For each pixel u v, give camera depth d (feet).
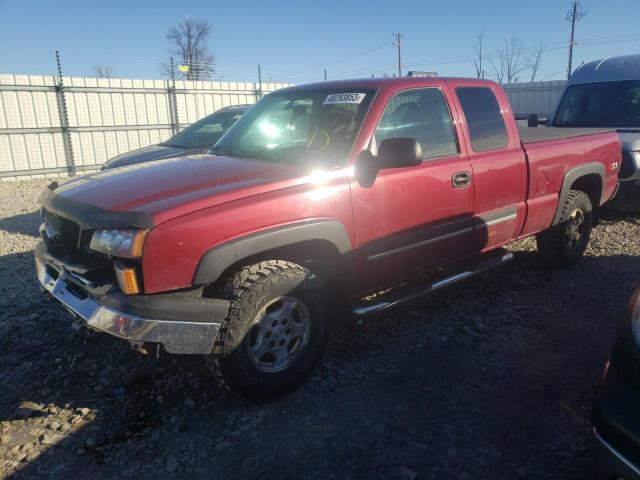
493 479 8.46
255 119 14.03
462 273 13.87
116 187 10.37
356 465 8.79
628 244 20.79
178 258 8.94
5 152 46.39
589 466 6.97
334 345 12.89
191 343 9.11
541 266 17.80
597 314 14.53
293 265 10.33
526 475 8.54
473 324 13.99
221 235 9.27
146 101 54.70
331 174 10.85
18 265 19.56
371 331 13.60
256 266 10.07
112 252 8.95
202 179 10.46
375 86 12.36
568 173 16.40
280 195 10.03
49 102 48.29
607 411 6.57
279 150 12.28
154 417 10.16
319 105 12.78
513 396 10.73
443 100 13.30
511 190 14.56
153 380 11.43
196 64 81.10
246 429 9.75
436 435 9.53
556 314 14.55
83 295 9.78
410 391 10.93
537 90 72.59
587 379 11.35
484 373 11.60
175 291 9.21
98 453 9.17
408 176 11.94
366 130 11.55
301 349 10.88
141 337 8.71
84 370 11.85
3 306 15.35
